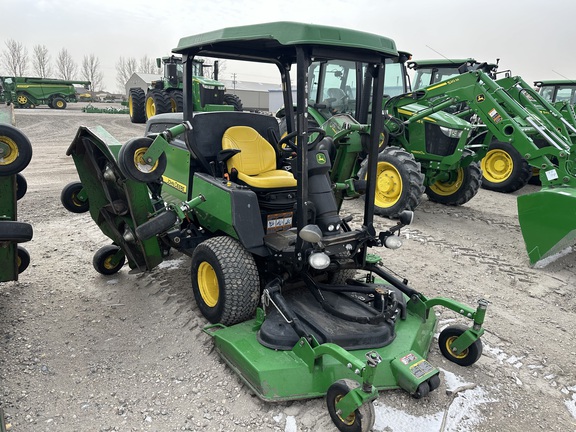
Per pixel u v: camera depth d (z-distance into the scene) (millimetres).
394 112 7574
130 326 3594
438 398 2844
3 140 2707
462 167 7734
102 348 3297
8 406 2676
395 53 2949
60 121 19312
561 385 3137
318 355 2631
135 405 2742
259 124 4074
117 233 4195
